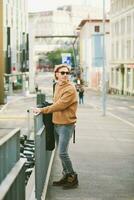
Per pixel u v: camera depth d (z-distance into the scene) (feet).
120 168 36.42
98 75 310.04
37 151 23.43
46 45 561.02
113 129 77.30
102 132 71.10
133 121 98.37
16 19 263.29
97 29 337.72
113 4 284.20
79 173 33.83
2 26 191.83
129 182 30.83
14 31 248.52
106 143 55.21
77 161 39.93
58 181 28.76
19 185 17.17
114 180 31.42
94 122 92.89
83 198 26.22
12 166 17.13
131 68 239.71
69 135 27.22
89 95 244.63
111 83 289.74
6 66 223.51
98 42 198.39
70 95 26.45
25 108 151.12
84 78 364.79
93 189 28.48
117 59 272.31
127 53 247.91
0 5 193.06
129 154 45.27
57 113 26.99
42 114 27.61
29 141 47.24
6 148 15.83
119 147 51.39
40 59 591.78
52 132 28.09
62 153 27.71
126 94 250.98
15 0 260.62
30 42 265.13
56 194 26.86
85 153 45.44
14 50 243.40
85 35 352.49
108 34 308.40
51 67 576.20
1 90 180.14
